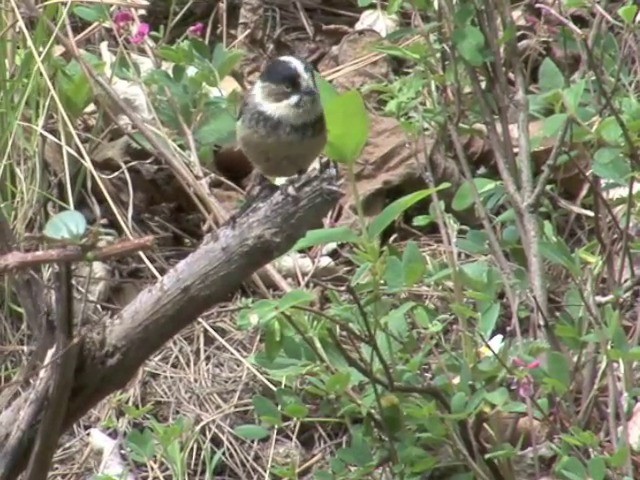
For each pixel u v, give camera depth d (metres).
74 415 4.09
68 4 7.21
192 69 7.64
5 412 4.25
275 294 7.22
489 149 7.58
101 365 3.97
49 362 3.85
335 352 5.27
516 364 4.96
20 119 7.04
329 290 6.05
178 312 3.97
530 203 5.64
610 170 5.25
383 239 7.70
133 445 5.47
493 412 5.12
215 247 3.95
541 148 6.92
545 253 5.30
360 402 5.19
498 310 5.15
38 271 4.34
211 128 7.21
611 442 5.10
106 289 7.17
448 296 5.86
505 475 5.16
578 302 5.65
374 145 7.82
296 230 3.99
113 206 6.90
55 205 7.41
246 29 9.34
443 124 6.42
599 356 5.59
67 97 7.35
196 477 6.07
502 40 5.74
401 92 6.69
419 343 6.13
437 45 6.97
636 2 6.54
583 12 6.73
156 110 7.57
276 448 6.23
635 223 6.24
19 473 4.10
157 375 6.75
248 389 6.63
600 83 5.41
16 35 7.27
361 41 9.27
